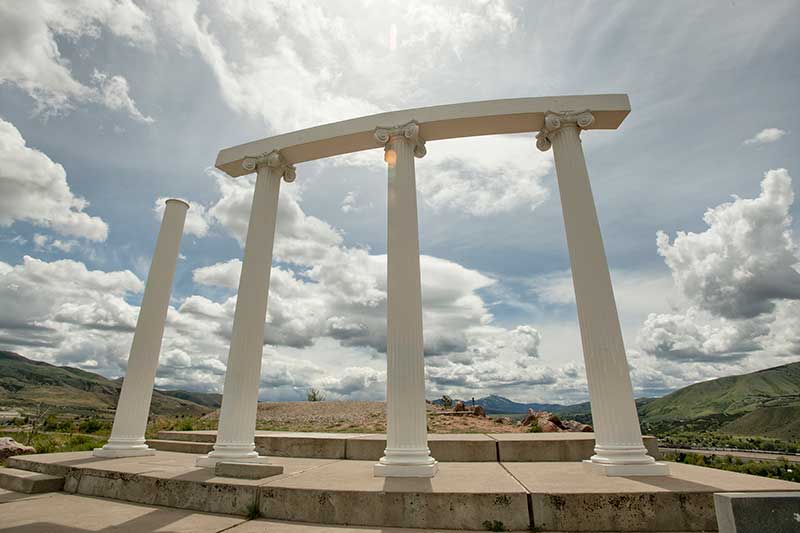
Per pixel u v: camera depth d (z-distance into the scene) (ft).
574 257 35.01
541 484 25.29
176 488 27.81
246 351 37.37
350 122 41.24
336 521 23.71
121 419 42.93
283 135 43.47
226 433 35.22
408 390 32.09
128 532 21.34
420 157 41.96
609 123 39.50
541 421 68.03
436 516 22.99
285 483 26.63
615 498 22.34
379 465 30.04
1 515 24.84
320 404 93.15
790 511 15.02
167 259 49.16
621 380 31.07
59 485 33.40
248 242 41.04
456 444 39.52
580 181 36.37
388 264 36.06
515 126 40.42
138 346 45.42
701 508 21.98
